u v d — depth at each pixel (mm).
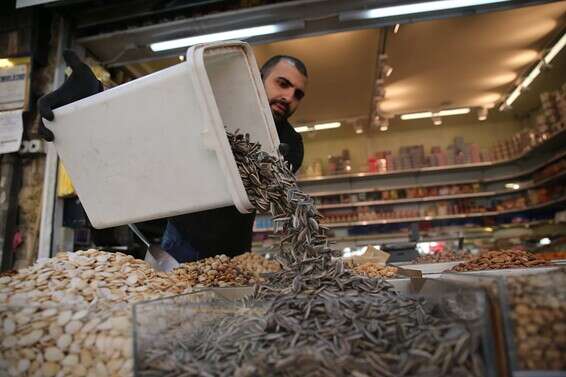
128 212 973
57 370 638
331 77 4004
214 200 875
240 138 1012
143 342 563
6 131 2377
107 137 956
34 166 2443
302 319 637
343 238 5547
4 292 770
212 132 821
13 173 2395
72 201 2430
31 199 2402
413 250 2545
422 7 2361
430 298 674
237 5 2537
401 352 556
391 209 5695
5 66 2436
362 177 5797
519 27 3393
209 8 2580
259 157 1010
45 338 653
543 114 4785
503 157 5512
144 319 573
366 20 2510
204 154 858
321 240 940
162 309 613
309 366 537
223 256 1353
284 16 2443
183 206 909
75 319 662
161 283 916
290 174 1078
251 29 2479
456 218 5523
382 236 5531
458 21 3232
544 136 4477
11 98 2400
